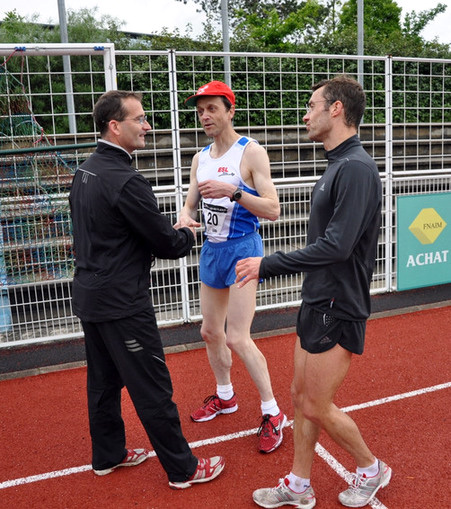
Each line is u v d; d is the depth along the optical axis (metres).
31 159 4.58
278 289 5.90
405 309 5.91
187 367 4.63
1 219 4.60
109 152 2.64
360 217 2.22
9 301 4.93
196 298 5.99
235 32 15.24
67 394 4.20
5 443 3.49
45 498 2.91
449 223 6.43
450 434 3.39
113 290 2.60
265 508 2.72
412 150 8.38
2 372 4.60
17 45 4.42
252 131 6.72
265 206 3.07
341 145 2.38
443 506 2.69
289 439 3.41
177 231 2.76
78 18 14.25
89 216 2.59
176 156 5.18
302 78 6.93
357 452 2.64
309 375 2.48
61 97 7.15
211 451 3.31
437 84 8.17
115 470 3.16
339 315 2.39
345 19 20.97
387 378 4.25
